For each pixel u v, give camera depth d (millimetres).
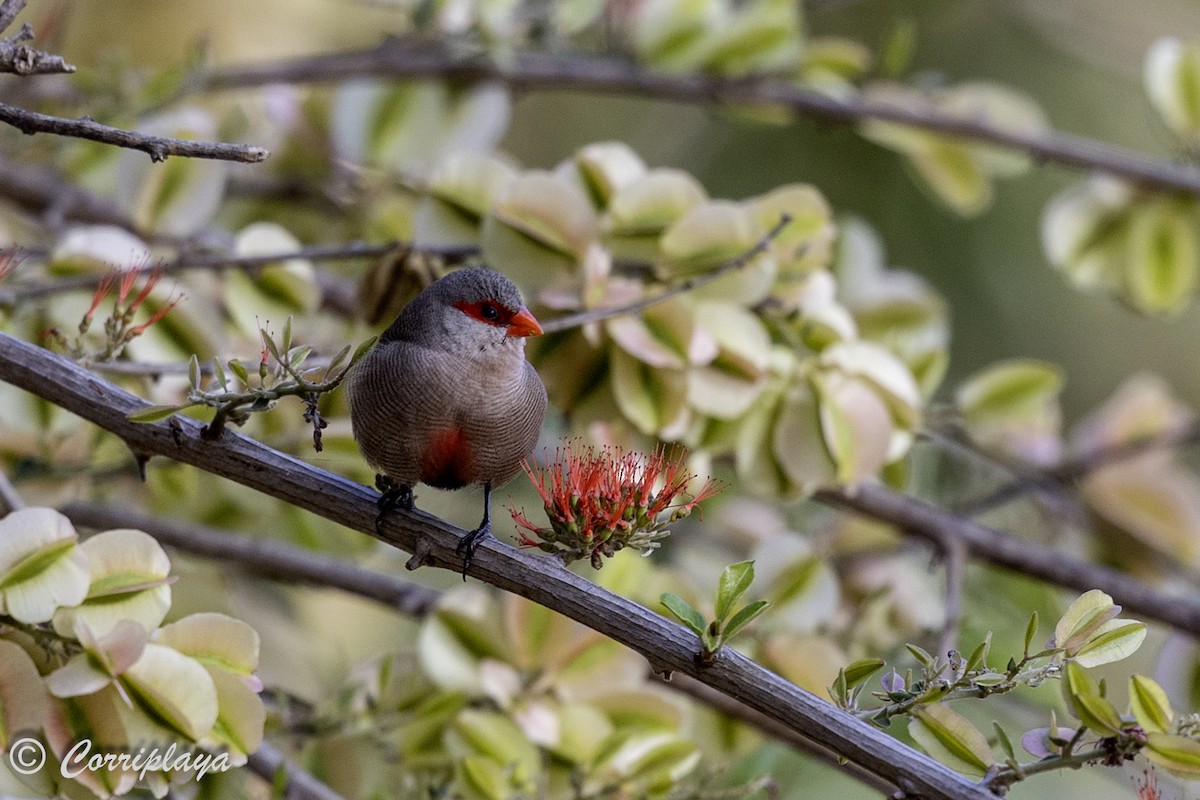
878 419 9008
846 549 11242
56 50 10938
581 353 8727
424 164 10969
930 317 11070
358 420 7113
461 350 7016
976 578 11391
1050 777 11430
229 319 9766
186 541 9086
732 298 8859
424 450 7023
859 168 15055
